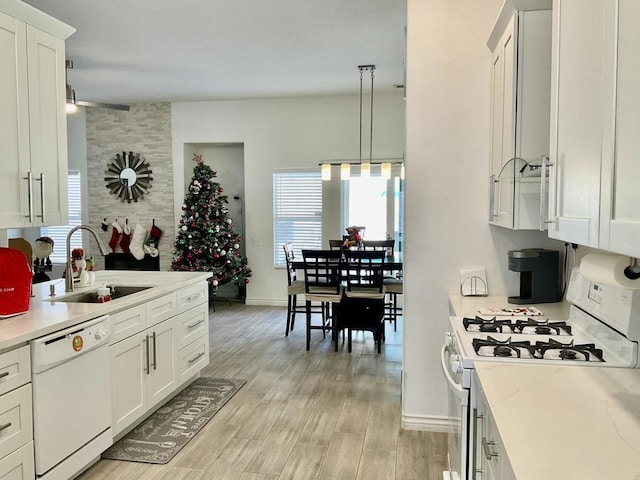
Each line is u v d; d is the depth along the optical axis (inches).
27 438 86.5
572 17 56.4
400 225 268.1
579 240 52.6
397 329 231.5
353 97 267.1
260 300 284.5
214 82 236.4
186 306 148.9
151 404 128.5
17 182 102.2
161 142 285.3
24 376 85.8
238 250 276.5
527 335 82.4
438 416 125.8
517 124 91.0
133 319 119.9
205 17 155.9
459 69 120.6
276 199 279.0
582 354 69.8
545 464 40.7
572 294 85.2
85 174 293.1
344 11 151.7
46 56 110.6
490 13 118.8
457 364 69.8
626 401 54.9
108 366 108.9
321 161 272.2
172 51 189.3
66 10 149.8
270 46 183.6
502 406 53.6
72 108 169.2
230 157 298.2
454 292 123.9
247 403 143.7
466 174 122.0
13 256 99.9
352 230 222.2
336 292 193.8
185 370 148.6
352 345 204.1
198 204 266.1
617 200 41.8
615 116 42.6
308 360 184.2
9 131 99.8
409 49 121.7
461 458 71.1
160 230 284.5
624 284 66.7
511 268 112.1
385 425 129.3
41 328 89.0
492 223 111.3
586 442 44.9
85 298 130.3
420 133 122.6
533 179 89.3
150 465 108.7
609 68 44.1
